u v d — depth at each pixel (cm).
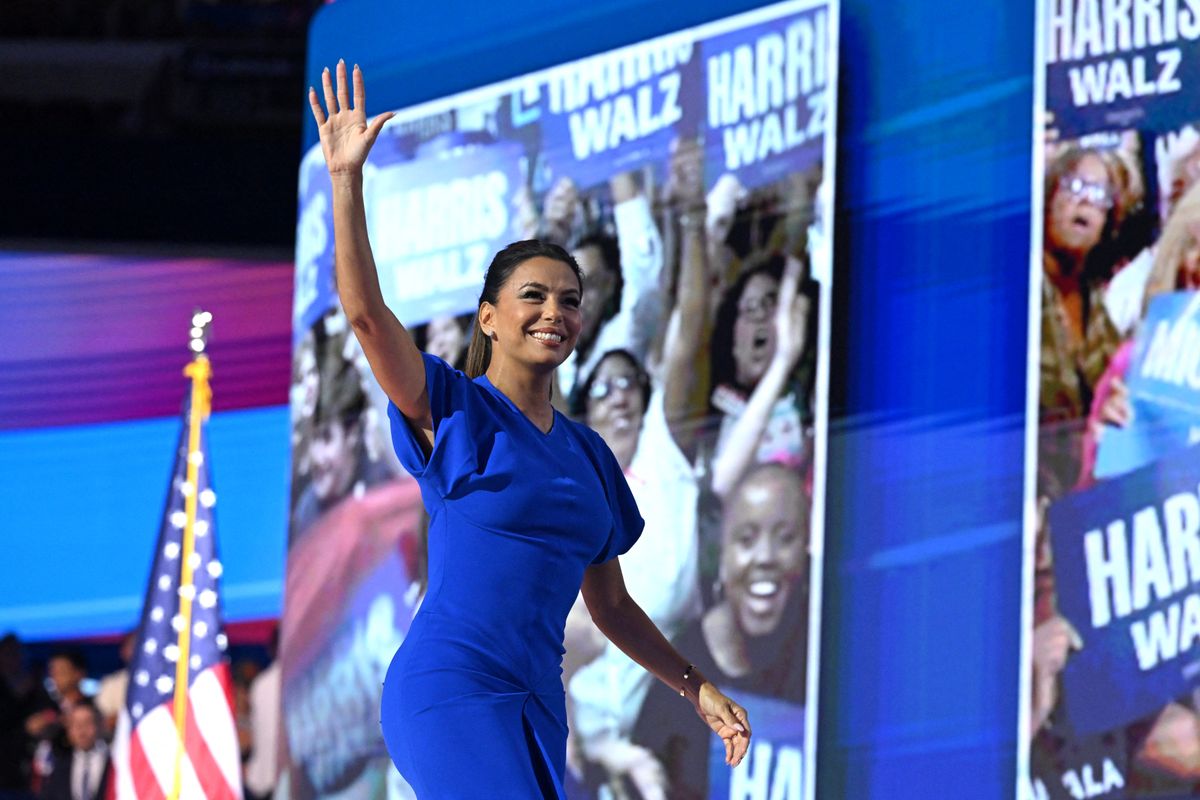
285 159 1855
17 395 1861
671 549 920
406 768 457
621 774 928
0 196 1841
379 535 1085
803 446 869
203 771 1045
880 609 842
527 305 488
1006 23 838
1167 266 773
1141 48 792
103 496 1862
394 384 461
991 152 836
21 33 2239
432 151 1096
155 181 1852
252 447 1852
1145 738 755
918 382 845
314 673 1124
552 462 477
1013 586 803
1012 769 793
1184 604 749
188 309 1856
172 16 2177
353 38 1173
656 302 946
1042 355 803
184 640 1056
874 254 866
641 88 974
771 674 868
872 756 835
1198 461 754
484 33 1078
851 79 885
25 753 1362
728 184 923
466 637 459
